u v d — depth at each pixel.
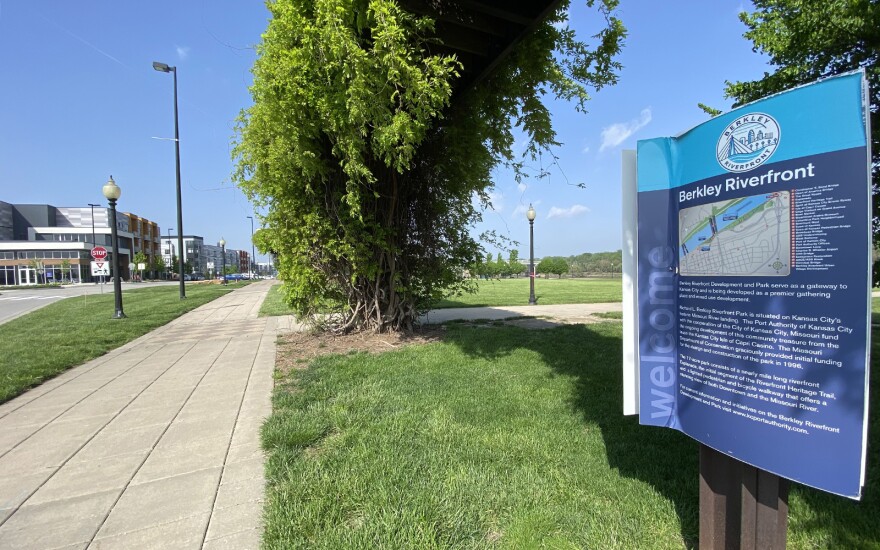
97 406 4.43
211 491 2.70
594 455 3.05
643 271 2.08
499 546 2.11
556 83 6.17
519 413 3.86
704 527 1.93
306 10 4.93
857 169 1.32
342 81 4.63
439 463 2.91
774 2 6.35
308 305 7.75
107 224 83.75
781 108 1.50
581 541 2.14
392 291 7.93
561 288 27.58
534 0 5.27
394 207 7.66
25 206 89.00
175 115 19.56
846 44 5.37
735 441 1.70
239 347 7.60
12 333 9.39
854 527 2.21
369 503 2.43
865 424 1.33
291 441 3.28
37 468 3.05
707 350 1.82
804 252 1.46
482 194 8.24
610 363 5.74
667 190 2.02
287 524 2.26
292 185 6.80
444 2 5.31
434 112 4.78
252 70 6.07
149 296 22.53
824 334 1.42
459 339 7.55
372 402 4.14
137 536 2.27
